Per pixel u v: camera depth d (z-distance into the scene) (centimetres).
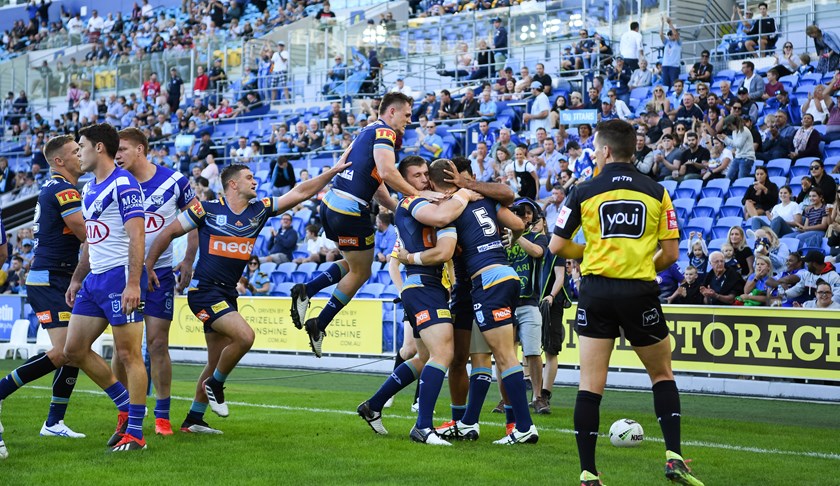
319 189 636
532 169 1474
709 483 471
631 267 441
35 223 625
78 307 558
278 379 1135
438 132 1750
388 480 464
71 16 3212
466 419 618
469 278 620
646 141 1498
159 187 619
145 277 555
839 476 495
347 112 2005
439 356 588
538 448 577
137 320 548
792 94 1571
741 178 1374
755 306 1000
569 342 1096
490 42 2081
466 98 1786
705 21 1914
